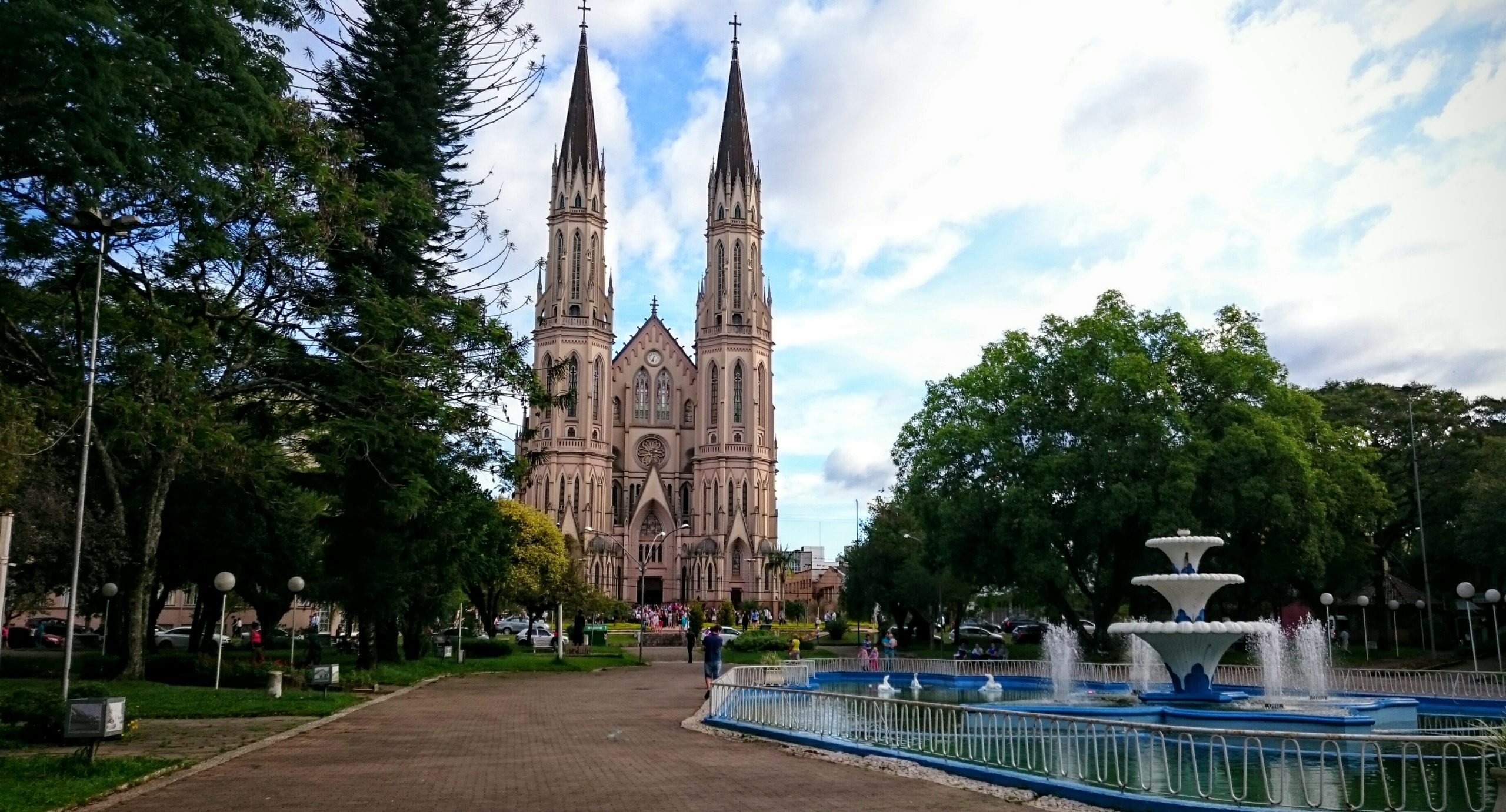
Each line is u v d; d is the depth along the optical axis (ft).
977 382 185.37
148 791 48.42
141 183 76.89
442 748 65.41
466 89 138.41
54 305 87.71
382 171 120.06
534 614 272.10
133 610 105.29
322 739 69.77
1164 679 122.62
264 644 195.42
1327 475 165.68
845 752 60.90
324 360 110.73
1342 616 226.79
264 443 122.62
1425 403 206.39
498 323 117.80
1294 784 60.90
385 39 133.28
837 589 545.03
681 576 453.17
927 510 181.88
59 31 59.62
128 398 83.87
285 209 93.86
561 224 460.14
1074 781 48.96
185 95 74.23
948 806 44.60
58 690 82.28
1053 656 116.06
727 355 463.83
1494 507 158.40
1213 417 162.61
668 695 110.73
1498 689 105.19
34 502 106.83
